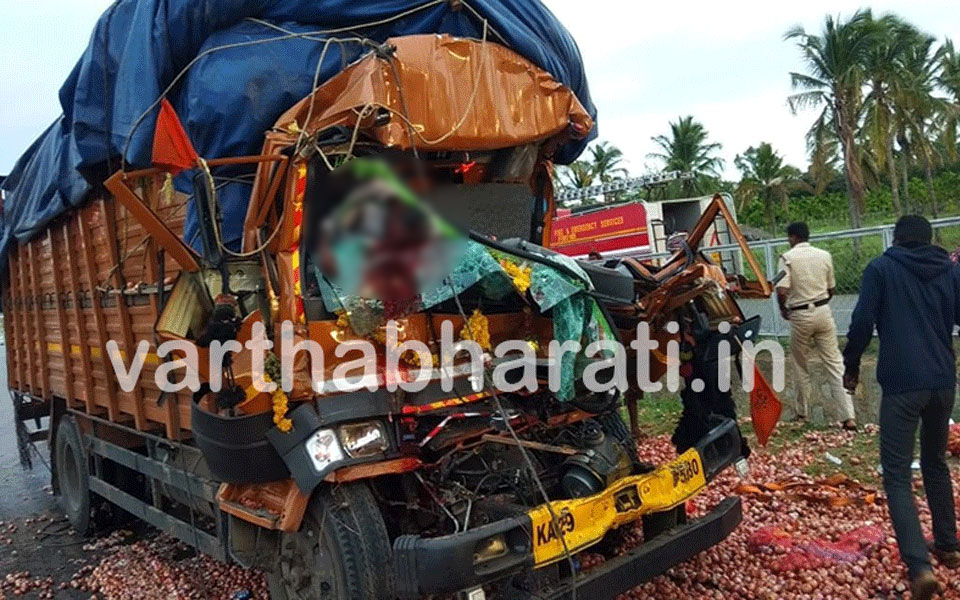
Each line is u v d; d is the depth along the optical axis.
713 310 5.13
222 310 3.86
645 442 7.78
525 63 4.88
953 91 33.19
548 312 4.42
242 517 4.41
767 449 7.52
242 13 4.43
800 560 4.92
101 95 4.95
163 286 4.92
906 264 4.68
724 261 11.48
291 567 4.26
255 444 4.02
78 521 7.39
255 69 4.27
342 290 3.96
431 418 4.16
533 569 3.64
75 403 7.29
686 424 5.36
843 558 4.93
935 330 4.64
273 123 4.30
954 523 4.81
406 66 4.30
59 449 7.87
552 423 4.66
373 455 3.95
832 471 6.75
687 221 19.64
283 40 4.39
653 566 4.12
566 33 5.39
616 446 4.67
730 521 4.68
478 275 4.04
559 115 5.00
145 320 5.58
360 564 3.81
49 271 7.46
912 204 40.22
